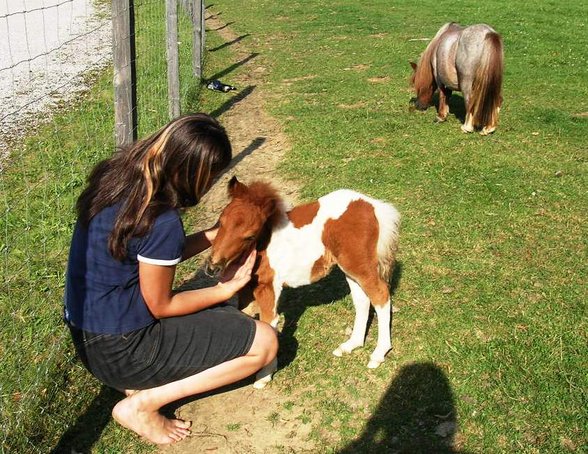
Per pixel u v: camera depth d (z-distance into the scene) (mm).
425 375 3381
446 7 16672
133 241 2594
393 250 3406
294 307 4059
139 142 2672
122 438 3051
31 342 3631
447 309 3914
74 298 2746
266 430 3111
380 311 3430
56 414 3137
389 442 2973
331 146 6777
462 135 7113
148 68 9219
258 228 2883
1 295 4125
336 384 3377
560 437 2936
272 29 14641
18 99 8648
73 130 7109
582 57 10539
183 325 2863
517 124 7391
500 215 5109
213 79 10031
